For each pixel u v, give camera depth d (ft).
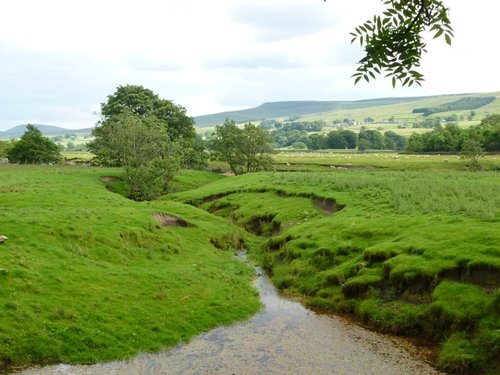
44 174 254.06
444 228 101.24
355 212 144.97
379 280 88.48
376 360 65.87
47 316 70.08
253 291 100.99
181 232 140.15
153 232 124.67
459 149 559.79
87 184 231.50
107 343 67.72
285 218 168.55
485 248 82.79
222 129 358.23
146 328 73.97
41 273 81.66
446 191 151.43
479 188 149.69
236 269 118.01
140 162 249.96
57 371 60.44
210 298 89.81
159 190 254.88
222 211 209.56
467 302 72.28
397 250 94.27
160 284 90.43
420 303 79.10
